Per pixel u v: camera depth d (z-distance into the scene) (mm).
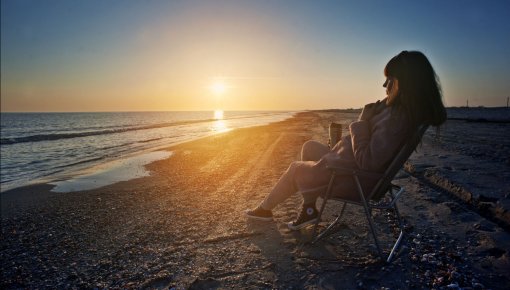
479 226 2896
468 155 6895
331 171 2316
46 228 3863
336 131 2838
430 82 1974
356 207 3736
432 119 1981
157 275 2400
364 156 2166
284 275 2266
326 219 3348
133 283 2318
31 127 48969
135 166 8656
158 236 3281
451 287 1969
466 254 2416
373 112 2264
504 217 2984
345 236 2875
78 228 3768
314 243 2732
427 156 6762
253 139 14711
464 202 3646
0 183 7805
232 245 2877
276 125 28578
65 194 5793
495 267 2199
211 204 4383
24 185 6961
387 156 2100
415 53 2004
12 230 3875
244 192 4949
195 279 2285
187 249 2877
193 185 5734
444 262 2305
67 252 3049
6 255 3084
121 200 5000
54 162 11281
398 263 2320
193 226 3510
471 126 20828
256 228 3256
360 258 2432
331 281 2135
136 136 22453
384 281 2096
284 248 2707
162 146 14133
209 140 15188
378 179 2215
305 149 2926
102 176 7414
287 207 3900
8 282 2500
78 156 12633
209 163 8312
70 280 2465
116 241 3236
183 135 21859
